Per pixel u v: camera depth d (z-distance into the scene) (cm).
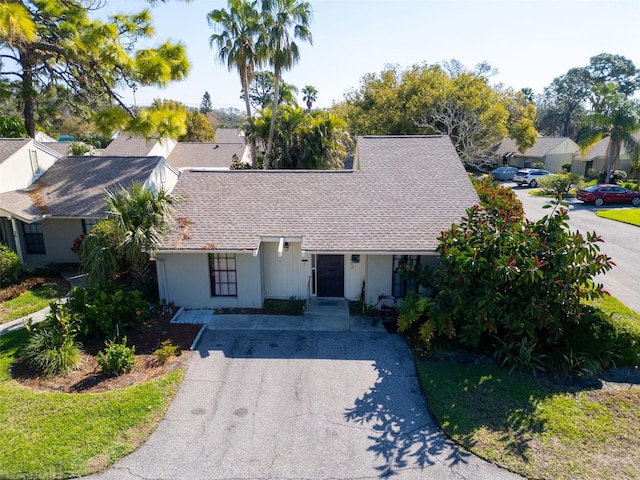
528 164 5106
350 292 1392
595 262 993
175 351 1062
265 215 1364
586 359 984
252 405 869
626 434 782
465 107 3762
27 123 2366
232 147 3906
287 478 686
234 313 1301
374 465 714
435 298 1112
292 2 2739
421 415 848
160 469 699
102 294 1130
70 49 1752
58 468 690
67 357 967
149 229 1220
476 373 980
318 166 2744
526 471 697
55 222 1744
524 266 980
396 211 1377
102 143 5078
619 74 7344
